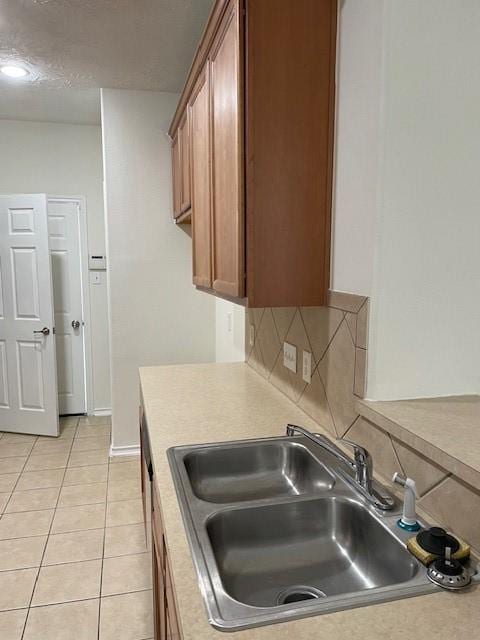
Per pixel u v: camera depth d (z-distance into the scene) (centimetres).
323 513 117
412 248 126
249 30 136
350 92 134
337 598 81
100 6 210
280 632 74
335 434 150
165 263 344
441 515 100
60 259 423
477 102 124
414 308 128
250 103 138
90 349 435
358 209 131
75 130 412
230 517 112
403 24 117
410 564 92
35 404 392
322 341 159
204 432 161
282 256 146
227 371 248
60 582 216
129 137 325
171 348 354
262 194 142
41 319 381
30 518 269
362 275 130
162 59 268
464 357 133
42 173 411
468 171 126
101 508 280
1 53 259
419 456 107
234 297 159
